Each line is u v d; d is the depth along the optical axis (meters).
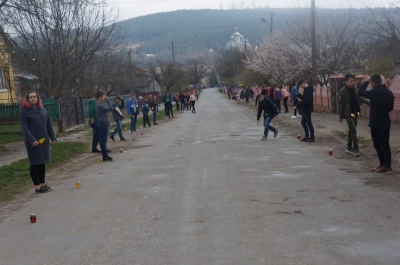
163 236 5.58
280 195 7.37
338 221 5.80
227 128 21.50
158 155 13.41
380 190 7.42
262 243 5.11
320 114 27.11
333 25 38.22
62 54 25.52
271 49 42.75
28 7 20.06
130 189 8.58
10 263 5.05
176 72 92.31
